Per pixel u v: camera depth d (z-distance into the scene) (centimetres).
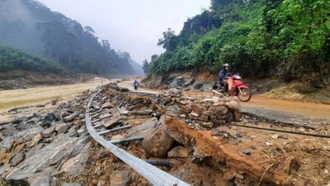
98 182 478
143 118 774
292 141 328
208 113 425
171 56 3603
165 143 474
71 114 1131
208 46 2162
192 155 421
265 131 388
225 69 850
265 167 273
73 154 635
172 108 602
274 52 1157
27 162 695
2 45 7638
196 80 2252
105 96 1744
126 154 456
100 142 577
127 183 441
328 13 717
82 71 11056
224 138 358
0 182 632
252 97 1070
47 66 7862
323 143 309
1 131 1170
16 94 4053
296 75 1031
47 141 813
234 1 3962
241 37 1579
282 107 695
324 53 902
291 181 248
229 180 326
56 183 524
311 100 838
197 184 370
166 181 305
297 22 841
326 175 246
